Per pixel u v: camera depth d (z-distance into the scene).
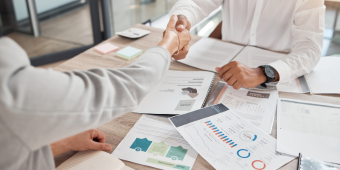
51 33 2.93
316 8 1.07
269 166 0.60
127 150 0.66
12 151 0.36
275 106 0.82
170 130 0.73
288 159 0.62
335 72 1.00
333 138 0.68
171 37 0.68
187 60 1.11
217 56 1.14
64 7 2.82
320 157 0.62
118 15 3.12
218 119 0.76
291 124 0.74
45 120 0.35
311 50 1.00
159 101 0.85
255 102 0.84
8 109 0.32
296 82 0.96
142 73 0.49
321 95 0.87
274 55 1.14
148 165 0.62
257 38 1.33
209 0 1.32
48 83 0.35
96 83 0.42
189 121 0.75
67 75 0.39
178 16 1.09
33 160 0.41
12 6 2.71
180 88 0.92
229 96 0.88
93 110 0.40
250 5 1.29
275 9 1.22
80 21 2.89
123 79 0.46
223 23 1.49
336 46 2.44
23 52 0.36
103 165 0.59
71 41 2.88
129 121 0.77
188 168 0.60
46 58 2.66
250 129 0.72
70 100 0.37
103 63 1.07
